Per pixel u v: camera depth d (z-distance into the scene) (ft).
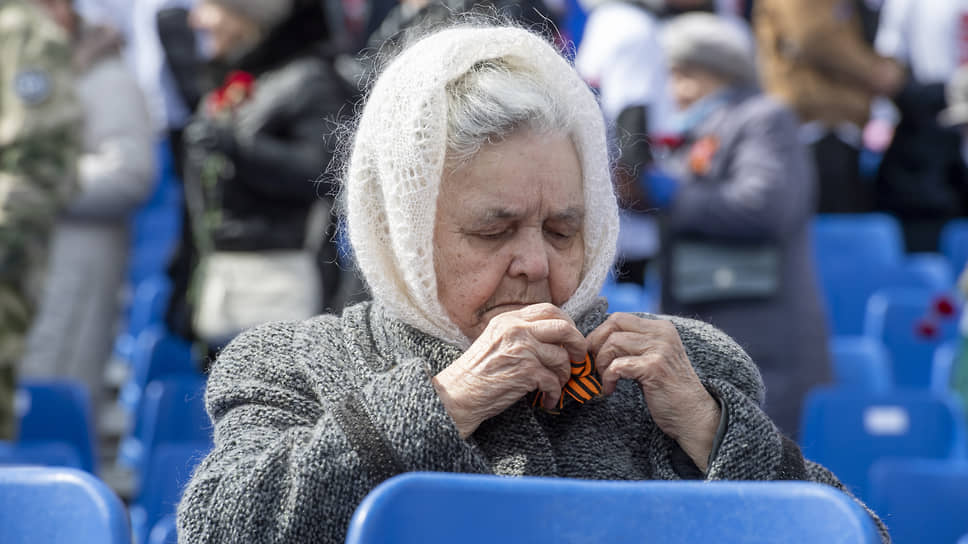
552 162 23.65
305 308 55.31
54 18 65.10
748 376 25.71
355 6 88.02
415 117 23.13
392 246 24.32
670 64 57.88
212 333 55.67
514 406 23.68
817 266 76.18
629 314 23.76
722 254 54.65
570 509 18.84
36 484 22.13
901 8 92.68
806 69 85.25
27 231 48.32
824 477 24.58
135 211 69.72
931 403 47.88
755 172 53.78
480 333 24.13
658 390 23.29
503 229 23.72
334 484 21.24
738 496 18.74
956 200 87.86
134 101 67.36
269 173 54.08
